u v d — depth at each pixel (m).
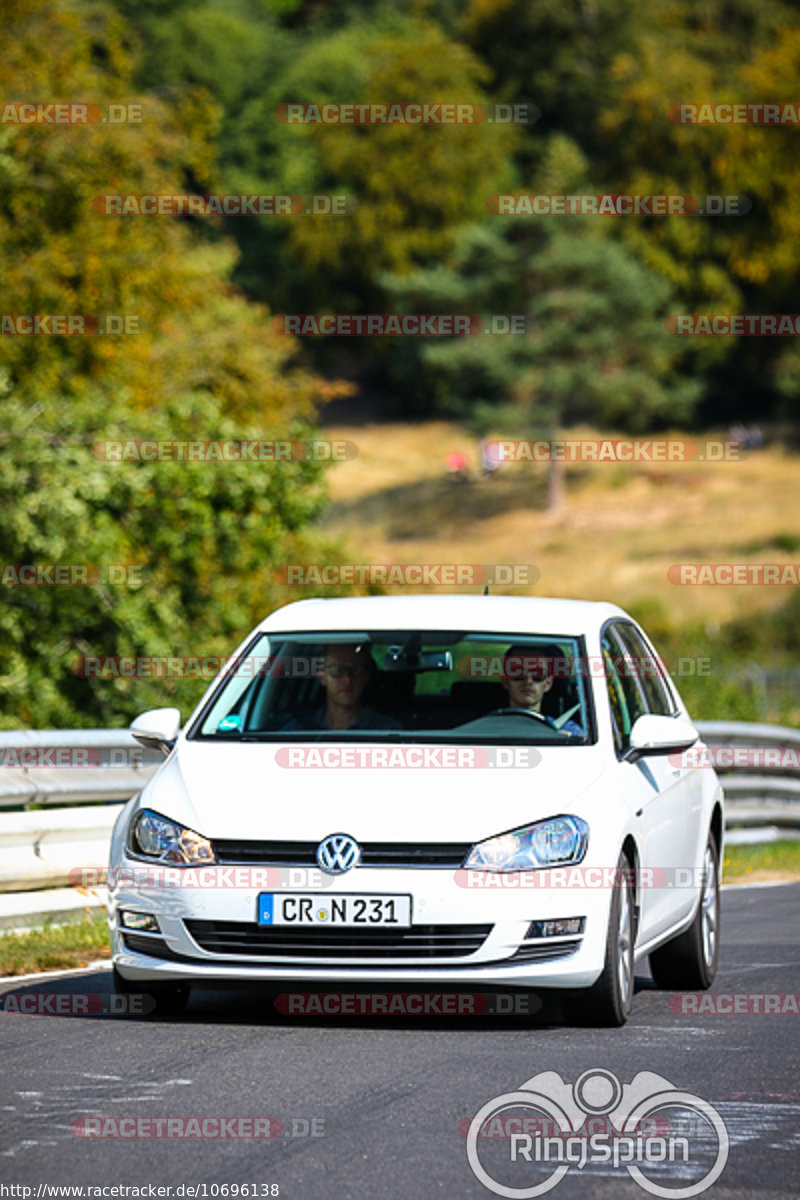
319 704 28.64
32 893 35.75
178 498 70.94
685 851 30.58
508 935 24.58
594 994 25.72
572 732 27.81
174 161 88.25
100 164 79.81
